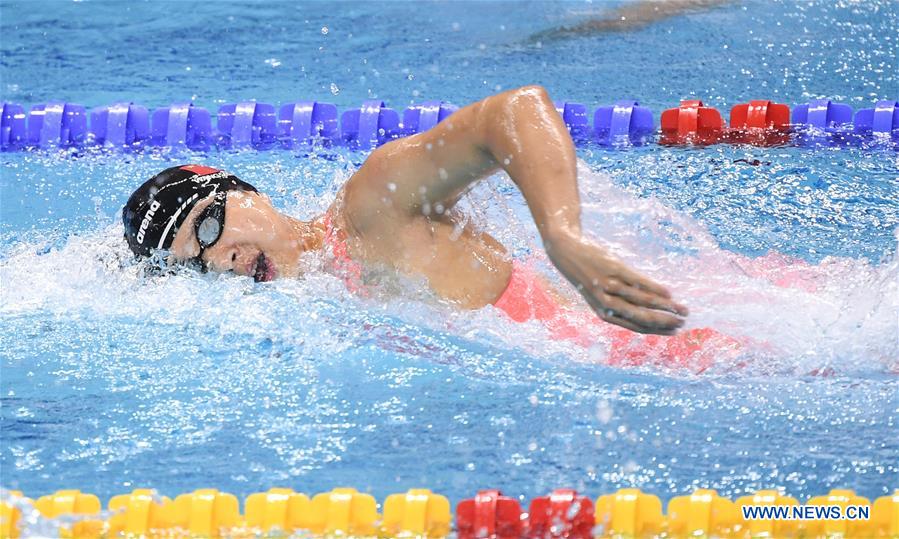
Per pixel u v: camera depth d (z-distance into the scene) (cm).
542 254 873
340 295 862
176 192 870
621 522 620
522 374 798
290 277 880
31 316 916
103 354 850
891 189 1171
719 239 1033
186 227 865
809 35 1758
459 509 627
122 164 1357
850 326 795
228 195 870
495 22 1884
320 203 1160
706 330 801
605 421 734
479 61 1703
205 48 1789
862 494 642
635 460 688
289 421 749
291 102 1544
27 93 1595
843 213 1102
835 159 1272
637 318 634
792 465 674
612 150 1338
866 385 765
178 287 894
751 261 893
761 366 785
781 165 1254
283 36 1836
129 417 757
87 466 697
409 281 822
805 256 990
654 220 878
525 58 1706
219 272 876
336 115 1462
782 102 1492
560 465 684
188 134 1448
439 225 827
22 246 1069
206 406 770
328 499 636
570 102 1473
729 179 1214
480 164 753
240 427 741
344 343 846
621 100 1516
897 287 820
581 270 642
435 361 821
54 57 1747
